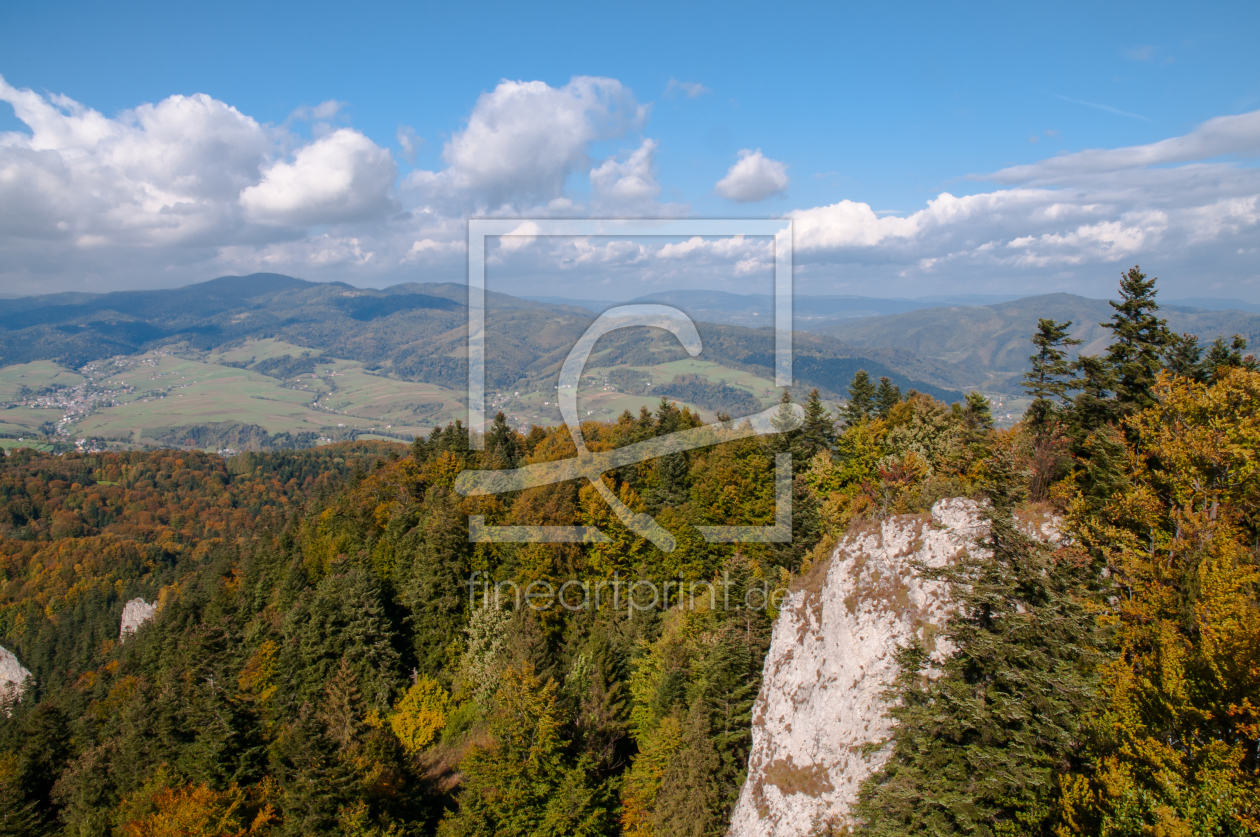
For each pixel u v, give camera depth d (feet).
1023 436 169.48
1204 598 98.17
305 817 137.80
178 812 141.08
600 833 142.00
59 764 210.79
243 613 301.43
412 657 216.54
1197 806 73.61
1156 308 154.40
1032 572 89.35
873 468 198.39
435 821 162.71
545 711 146.82
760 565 200.34
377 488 324.19
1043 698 84.74
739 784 135.95
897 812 92.63
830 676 119.55
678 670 161.38
